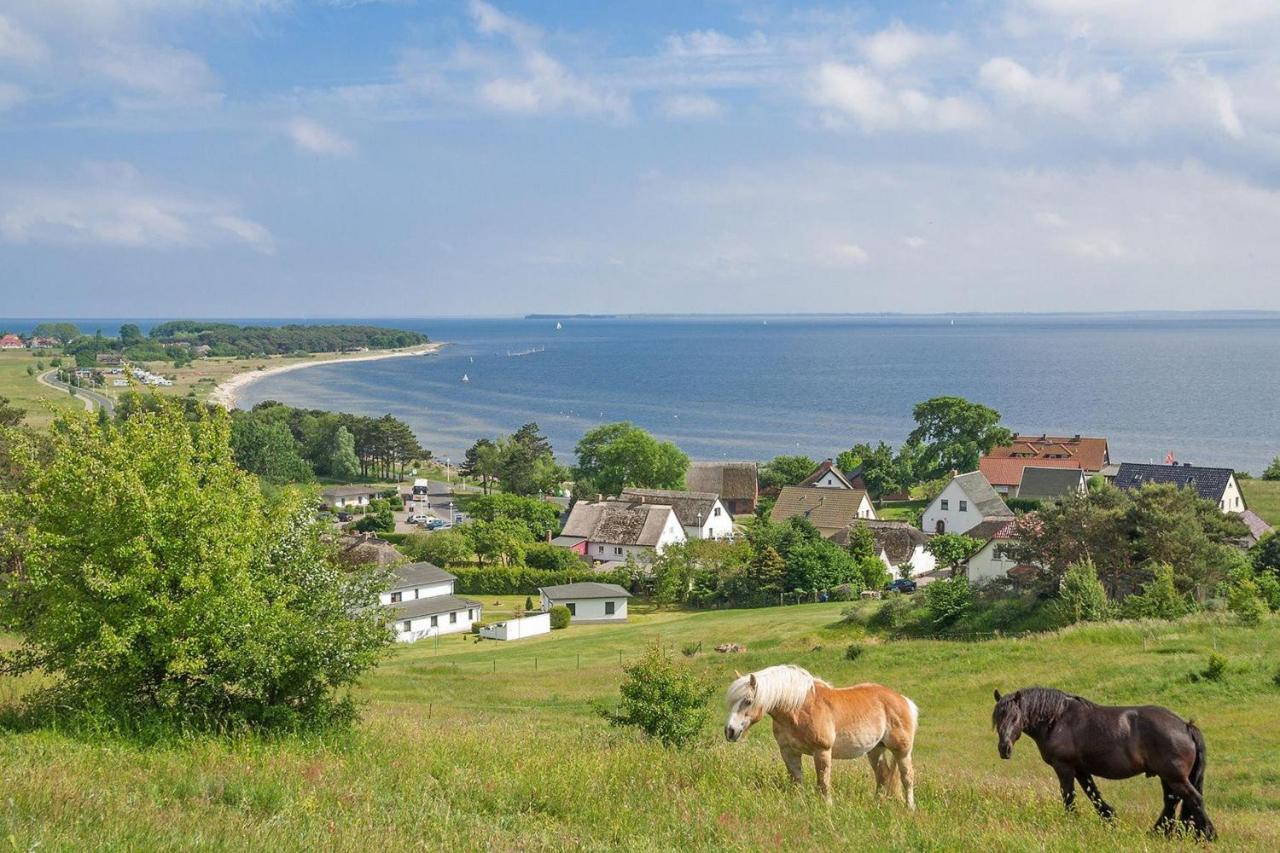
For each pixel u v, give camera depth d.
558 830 10.98
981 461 118.88
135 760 13.11
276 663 16.36
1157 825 12.48
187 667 15.56
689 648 53.19
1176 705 30.08
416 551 91.00
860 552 83.19
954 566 75.19
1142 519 53.12
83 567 15.27
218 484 16.98
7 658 16.62
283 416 173.00
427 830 10.26
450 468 168.75
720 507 106.00
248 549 16.70
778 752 18.30
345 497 137.12
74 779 10.89
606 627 72.56
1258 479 114.88
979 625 51.53
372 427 161.00
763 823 11.41
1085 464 115.75
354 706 18.30
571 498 126.00
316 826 9.84
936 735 30.50
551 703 39.91
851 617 56.06
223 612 15.98
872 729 13.18
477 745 16.30
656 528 97.12
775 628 58.00
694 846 10.64
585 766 14.36
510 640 68.50
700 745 21.03
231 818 9.97
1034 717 13.09
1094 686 33.22
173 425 17.33
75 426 16.58
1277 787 21.44
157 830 9.12
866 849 10.57
